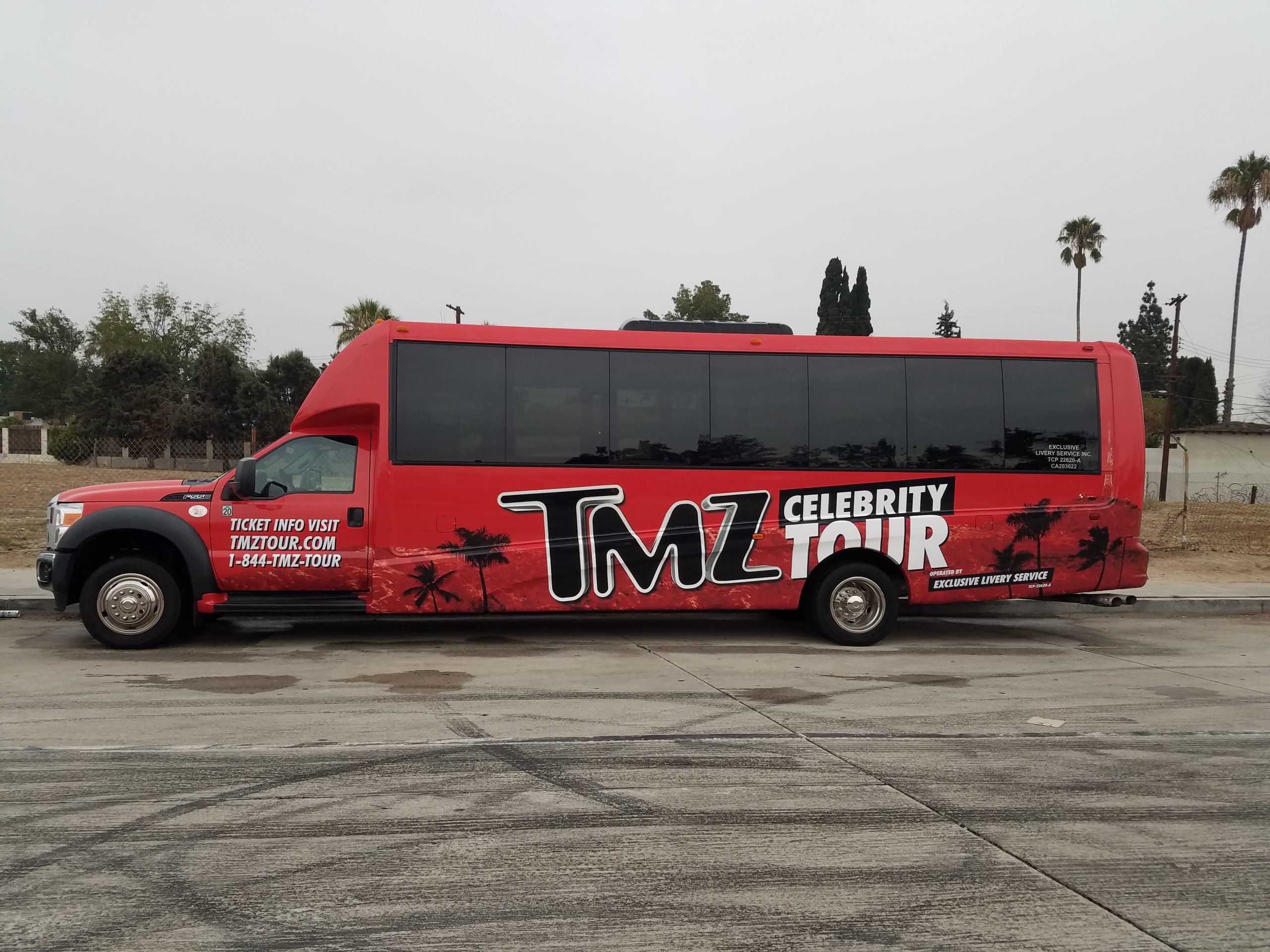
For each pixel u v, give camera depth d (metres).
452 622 10.25
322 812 4.30
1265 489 40.69
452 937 3.13
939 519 9.04
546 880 3.61
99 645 8.45
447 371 8.56
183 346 69.62
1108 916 3.40
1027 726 6.11
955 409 9.09
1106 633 10.38
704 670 7.81
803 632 9.95
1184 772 5.15
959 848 4.01
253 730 5.68
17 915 3.25
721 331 9.21
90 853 3.80
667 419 8.81
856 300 57.94
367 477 8.48
